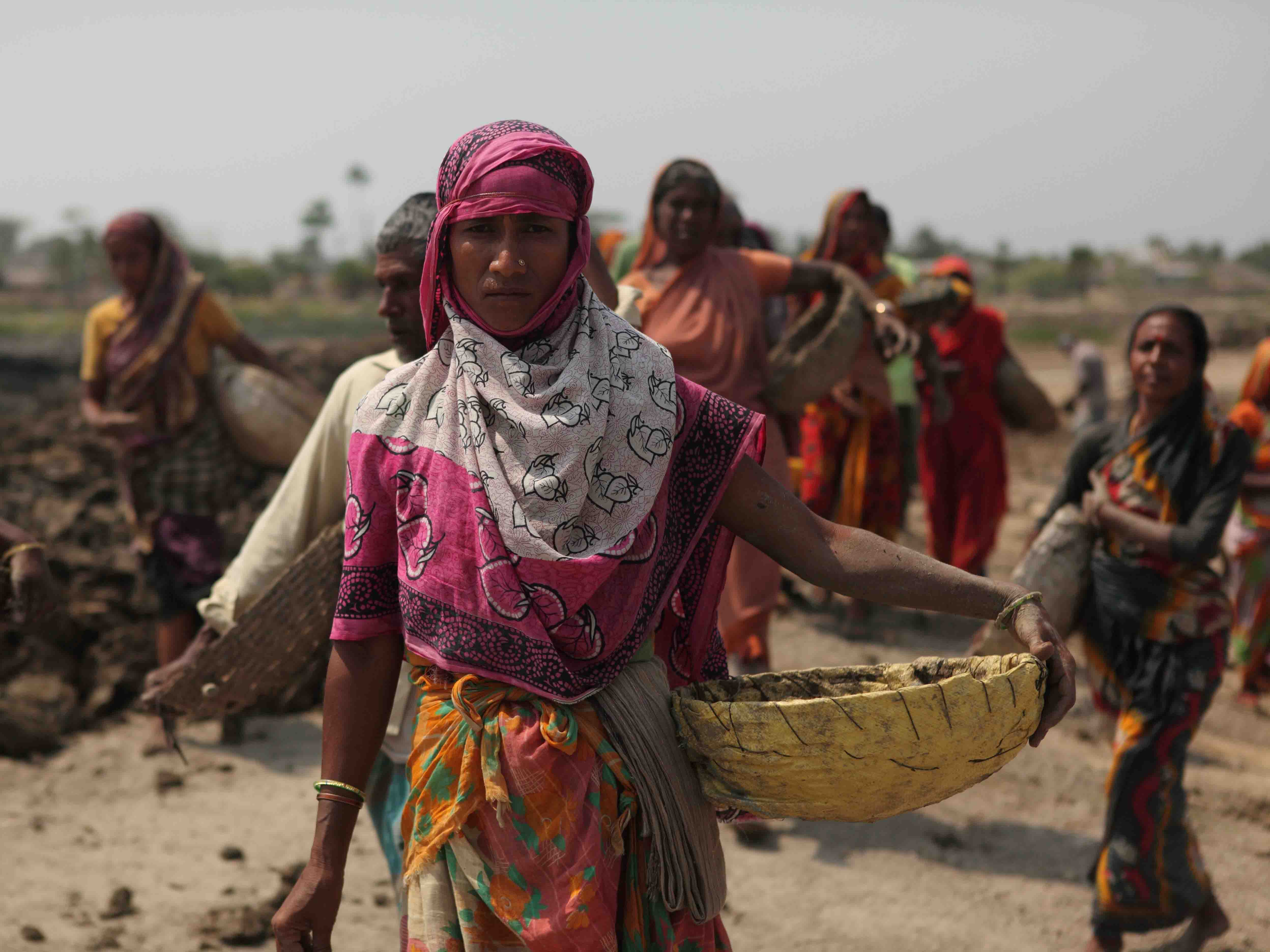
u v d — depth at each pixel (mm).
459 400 1822
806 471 6496
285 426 5164
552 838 1782
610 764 1816
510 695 1805
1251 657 5871
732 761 1851
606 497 1798
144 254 5098
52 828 4285
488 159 1800
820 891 3947
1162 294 114875
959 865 4148
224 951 3490
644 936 1867
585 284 1912
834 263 5496
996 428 7191
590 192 1886
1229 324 42156
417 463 1836
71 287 108250
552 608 1762
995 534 7277
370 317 50406
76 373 24625
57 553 6359
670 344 4543
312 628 2814
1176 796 3391
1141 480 3529
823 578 1923
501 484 1763
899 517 6535
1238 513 5996
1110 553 3551
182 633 5215
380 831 2756
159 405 5098
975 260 162625
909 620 7109
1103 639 3568
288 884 3861
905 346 4805
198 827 4344
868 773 1789
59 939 3480
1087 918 3762
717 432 1912
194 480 5156
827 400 6395
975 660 1922
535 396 1774
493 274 1806
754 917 3762
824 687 2016
